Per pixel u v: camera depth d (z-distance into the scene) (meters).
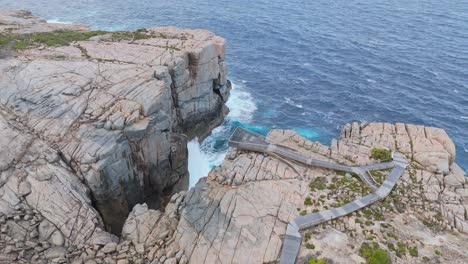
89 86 53.16
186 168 60.06
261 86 87.12
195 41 67.69
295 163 47.31
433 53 100.12
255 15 125.38
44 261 36.22
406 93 83.50
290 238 37.28
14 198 40.53
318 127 74.38
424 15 127.00
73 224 39.84
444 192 44.25
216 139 71.19
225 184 43.62
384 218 40.69
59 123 48.31
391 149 49.88
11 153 44.31
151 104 49.94
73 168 44.78
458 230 39.94
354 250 36.91
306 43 106.50
